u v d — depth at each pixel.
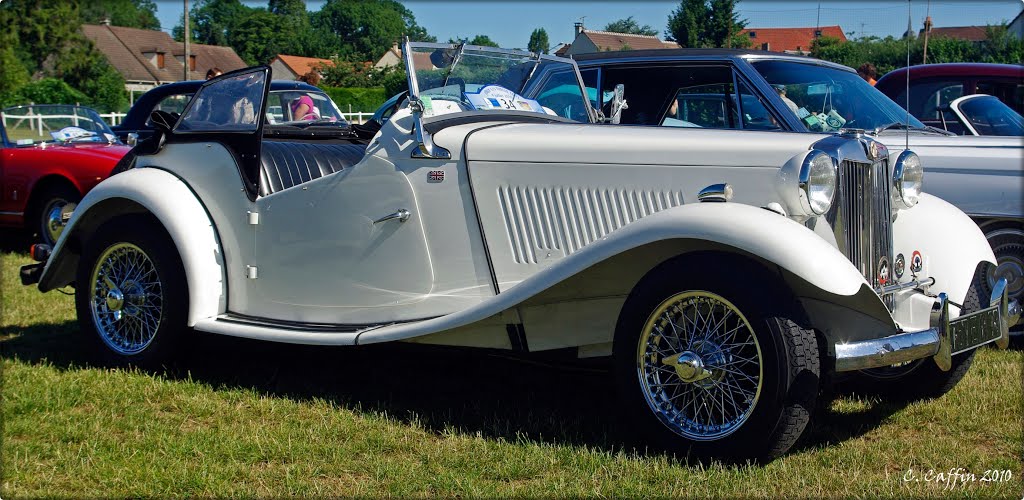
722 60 5.87
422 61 4.15
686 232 3.03
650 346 3.22
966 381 4.38
